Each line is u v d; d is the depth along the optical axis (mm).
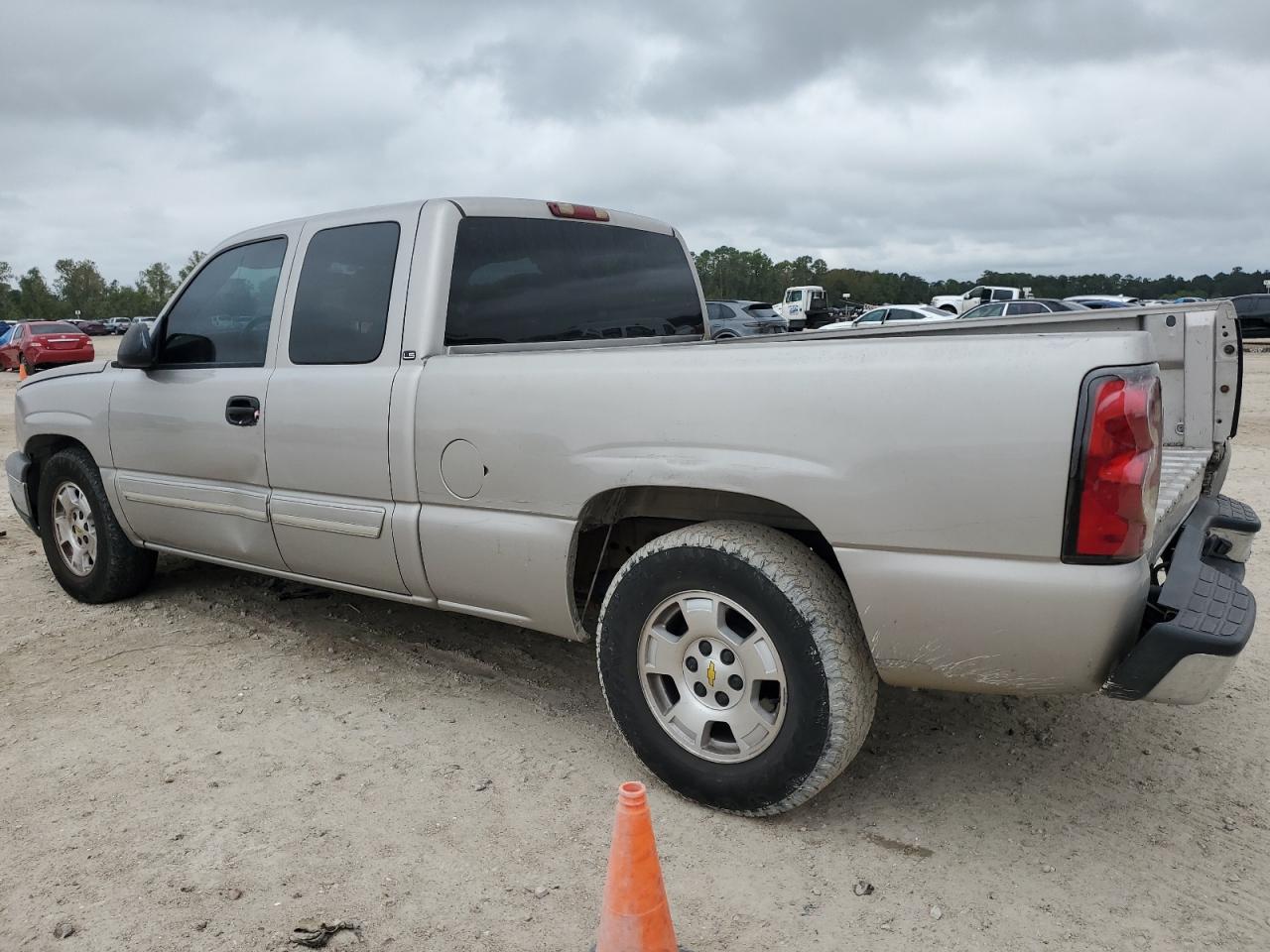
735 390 2619
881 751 3215
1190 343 3479
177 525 4273
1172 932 2279
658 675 2879
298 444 3650
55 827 2775
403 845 2666
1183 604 2344
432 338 3328
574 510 2938
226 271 4066
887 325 4020
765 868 2549
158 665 4016
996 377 2283
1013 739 3293
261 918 2357
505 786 2984
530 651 4148
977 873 2525
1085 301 22875
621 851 2002
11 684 3838
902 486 2387
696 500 3008
